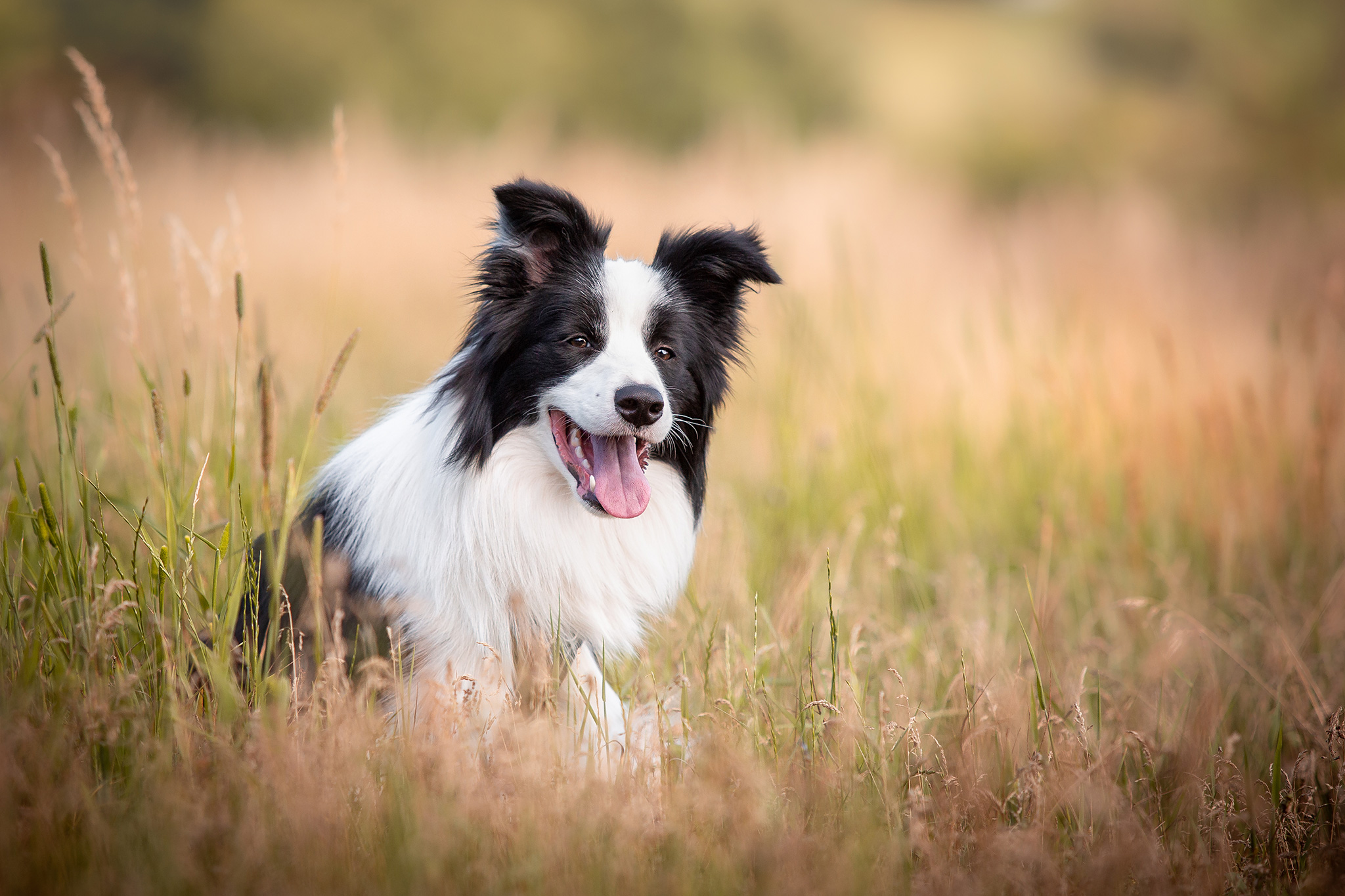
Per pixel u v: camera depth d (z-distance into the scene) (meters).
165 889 2.28
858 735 3.18
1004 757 3.29
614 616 3.59
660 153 20.11
